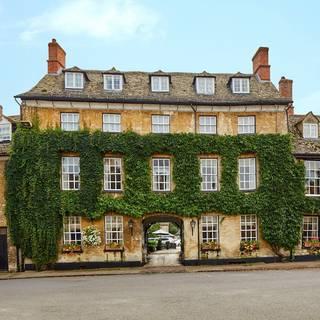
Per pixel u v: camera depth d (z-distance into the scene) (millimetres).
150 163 26531
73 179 25938
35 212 25000
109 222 26062
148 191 26203
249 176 27094
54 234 25125
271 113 27594
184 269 23391
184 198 26328
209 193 26609
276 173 26875
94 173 25750
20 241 25062
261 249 26734
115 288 16922
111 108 26734
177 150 26578
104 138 26047
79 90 27094
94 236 25516
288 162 27062
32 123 25875
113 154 26375
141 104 26891
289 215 26875
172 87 28703
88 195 25562
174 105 27156
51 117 26203
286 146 27141
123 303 13422
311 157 27766
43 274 22953
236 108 27484
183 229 26469
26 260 25266
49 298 14961
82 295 15383
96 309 12625
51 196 25203
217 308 12195
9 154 25500
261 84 29625
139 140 26359
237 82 28688
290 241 26688
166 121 27203
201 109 27344
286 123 27578
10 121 27141
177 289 16047
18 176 25328
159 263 27438
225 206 26516
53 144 25531
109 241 25953
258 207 26594
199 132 27281
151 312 11914
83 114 26500
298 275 19672
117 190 26203
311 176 27844
